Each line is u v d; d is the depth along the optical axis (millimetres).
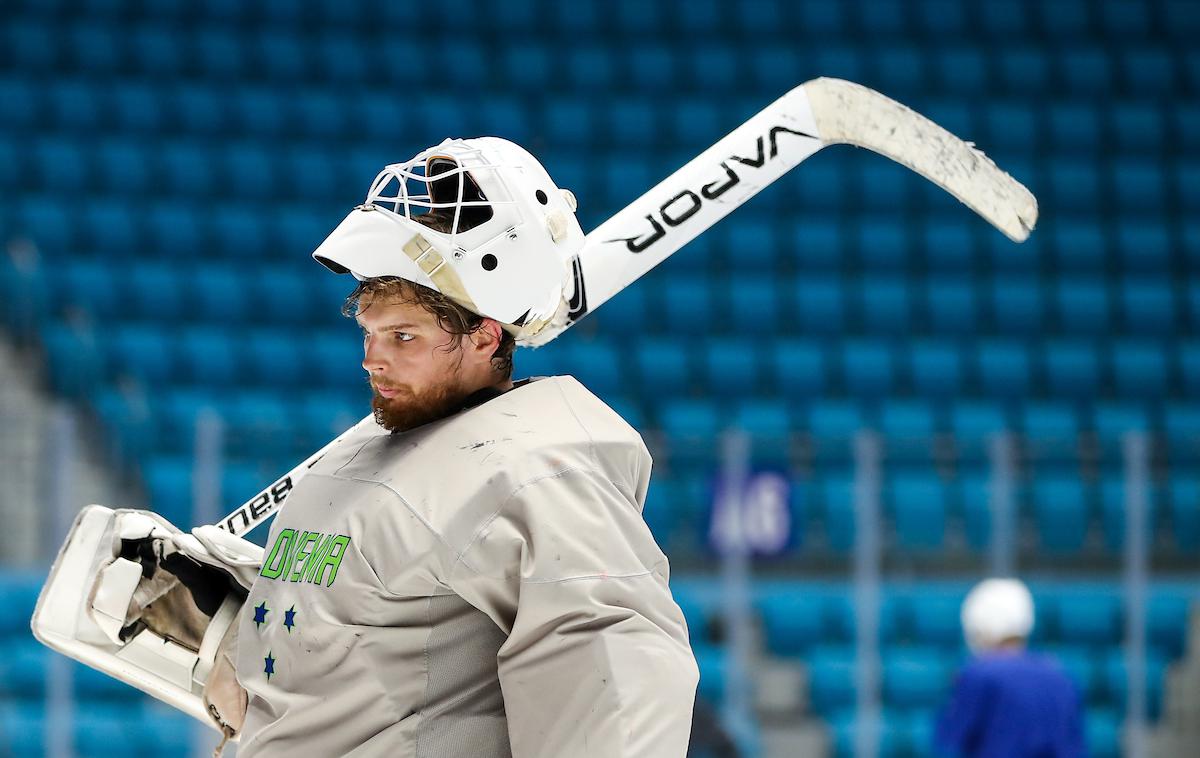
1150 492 27594
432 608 6539
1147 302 44969
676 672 6262
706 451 25953
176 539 7953
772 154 7938
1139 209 48281
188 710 8273
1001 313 44156
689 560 26594
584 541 6371
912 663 30047
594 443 6730
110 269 41656
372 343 6926
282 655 6742
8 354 36094
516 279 6859
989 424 40062
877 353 42031
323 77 49031
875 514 25797
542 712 6328
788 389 41125
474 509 6445
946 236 46125
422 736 6555
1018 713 22828
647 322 42656
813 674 29516
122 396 36844
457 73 49844
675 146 48875
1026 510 27250
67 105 46344
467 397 7035
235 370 39344
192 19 49438
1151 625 27969
